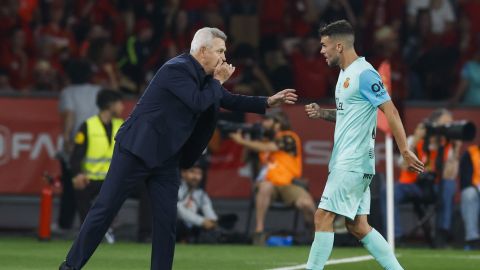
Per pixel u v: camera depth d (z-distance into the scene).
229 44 58.78
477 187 48.31
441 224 48.41
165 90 27.20
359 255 42.72
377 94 28.38
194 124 27.61
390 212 41.38
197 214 48.75
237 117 51.69
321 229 29.12
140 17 60.31
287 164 48.66
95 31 56.03
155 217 27.70
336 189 28.78
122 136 27.42
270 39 59.84
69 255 27.28
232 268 37.25
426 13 61.53
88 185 47.25
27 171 52.94
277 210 50.78
